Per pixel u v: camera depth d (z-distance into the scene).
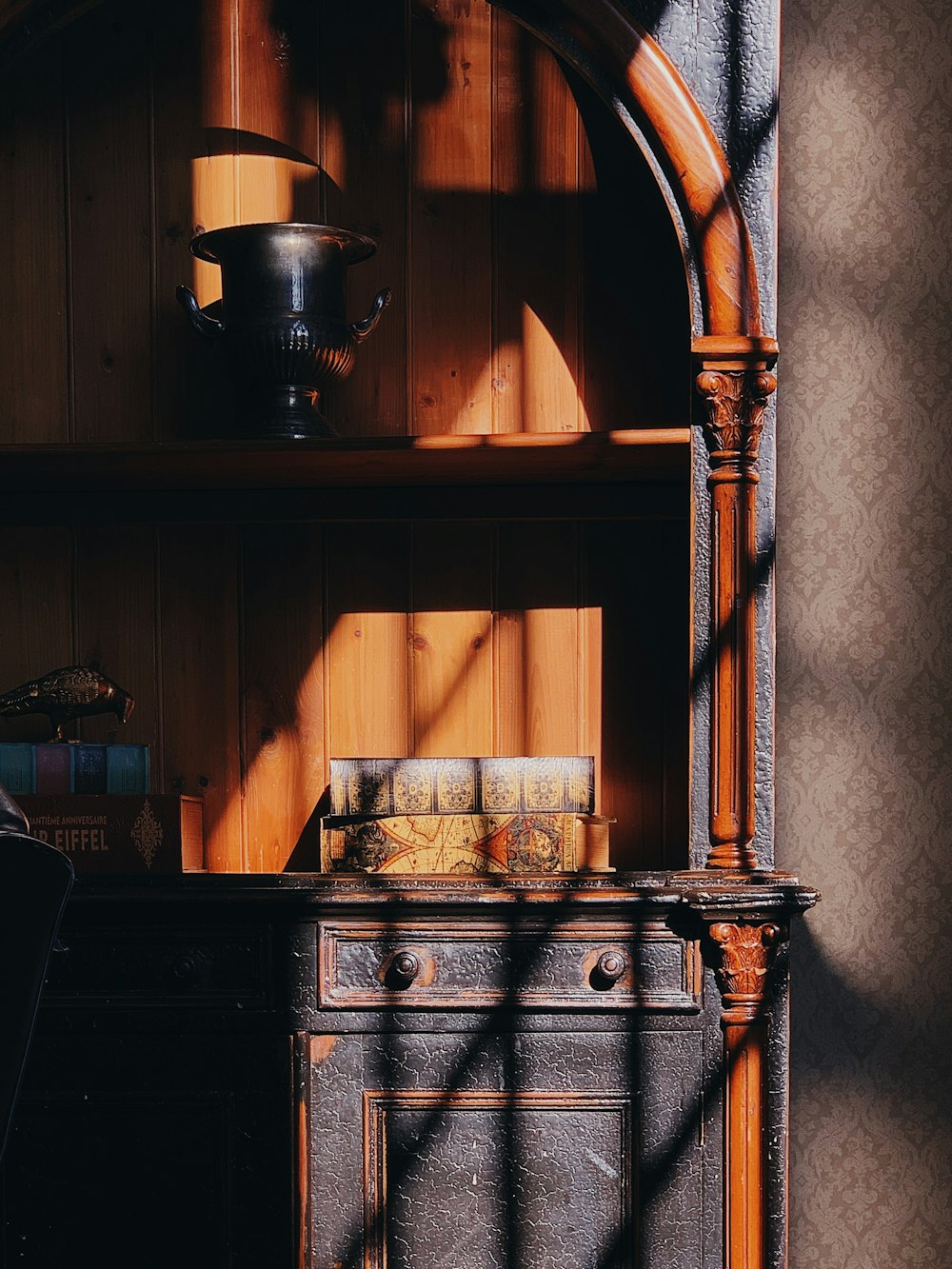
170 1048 1.70
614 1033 1.68
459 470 1.96
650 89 1.75
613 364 2.10
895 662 2.07
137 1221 1.69
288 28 2.14
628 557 2.09
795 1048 2.05
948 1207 2.03
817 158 2.09
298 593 2.12
